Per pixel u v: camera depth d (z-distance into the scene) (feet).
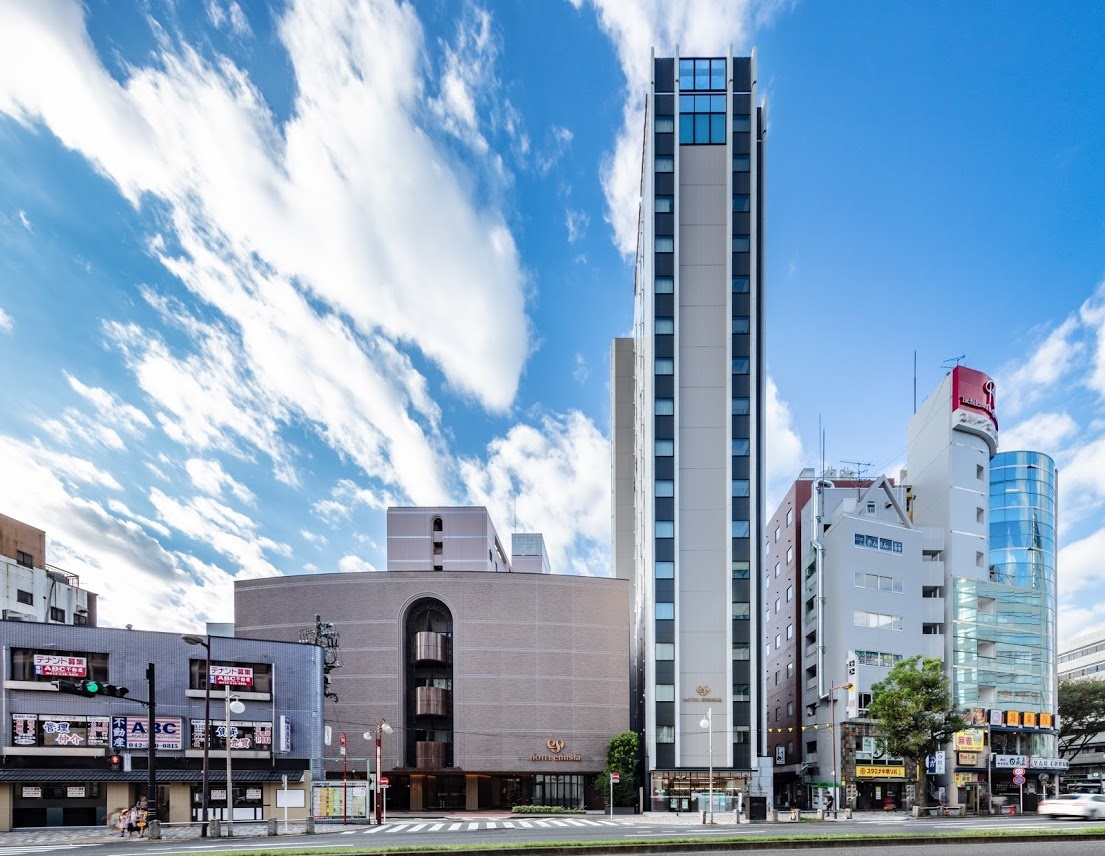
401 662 235.61
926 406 295.89
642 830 126.62
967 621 265.75
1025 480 335.26
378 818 163.94
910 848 79.00
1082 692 320.09
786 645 301.02
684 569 236.84
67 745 142.20
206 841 109.29
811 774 264.72
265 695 163.32
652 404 245.65
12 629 142.00
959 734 245.45
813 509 277.03
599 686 241.96
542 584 245.04
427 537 285.23
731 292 249.34
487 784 238.27
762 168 257.96
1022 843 82.64
